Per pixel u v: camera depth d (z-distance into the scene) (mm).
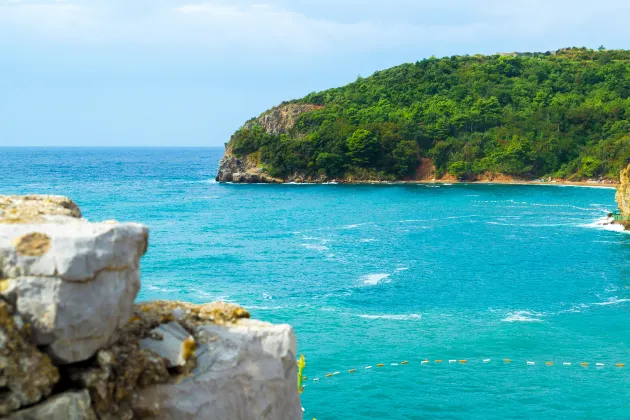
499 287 57094
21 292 6695
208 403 8055
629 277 61219
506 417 29844
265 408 8641
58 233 7035
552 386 33406
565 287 56969
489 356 37906
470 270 64625
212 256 71875
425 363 36781
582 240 83688
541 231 92125
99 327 7008
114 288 7172
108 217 108625
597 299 52469
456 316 47031
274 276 61344
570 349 39219
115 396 7391
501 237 86562
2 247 6801
